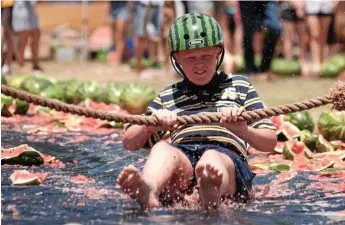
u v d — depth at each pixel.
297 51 34.97
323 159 12.55
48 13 40.47
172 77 27.66
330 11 28.28
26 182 10.51
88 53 37.00
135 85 17.38
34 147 13.53
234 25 29.31
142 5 29.00
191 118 9.78
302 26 28.56
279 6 28.78
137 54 29.16
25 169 11.63
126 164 12.25
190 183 9.70
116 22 34.06
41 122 16.17
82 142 14.19
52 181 10.86
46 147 13.59
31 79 18.53
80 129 15.59
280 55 32.50
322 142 13.50
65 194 10.02
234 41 30.34
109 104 17.34
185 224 8.50
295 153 12.84
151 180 9.07
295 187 10.84
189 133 10.25
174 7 27.08
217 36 10.31
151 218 8.73
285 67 27.95
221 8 29.02
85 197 9.86
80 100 17.83
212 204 9.10
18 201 9.60
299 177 11.48
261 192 10.44
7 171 11.41
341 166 12.18
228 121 9.78
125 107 17.19
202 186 9.05
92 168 11.92
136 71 29.88
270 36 26.31
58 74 28.66
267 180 11.27
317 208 9.59
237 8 28.72
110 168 11.96
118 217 8.78
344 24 32.66
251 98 10.50
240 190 9.81
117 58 34.06
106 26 39.81
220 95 10.47
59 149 13.43
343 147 13.52
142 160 12.58
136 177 8.87
